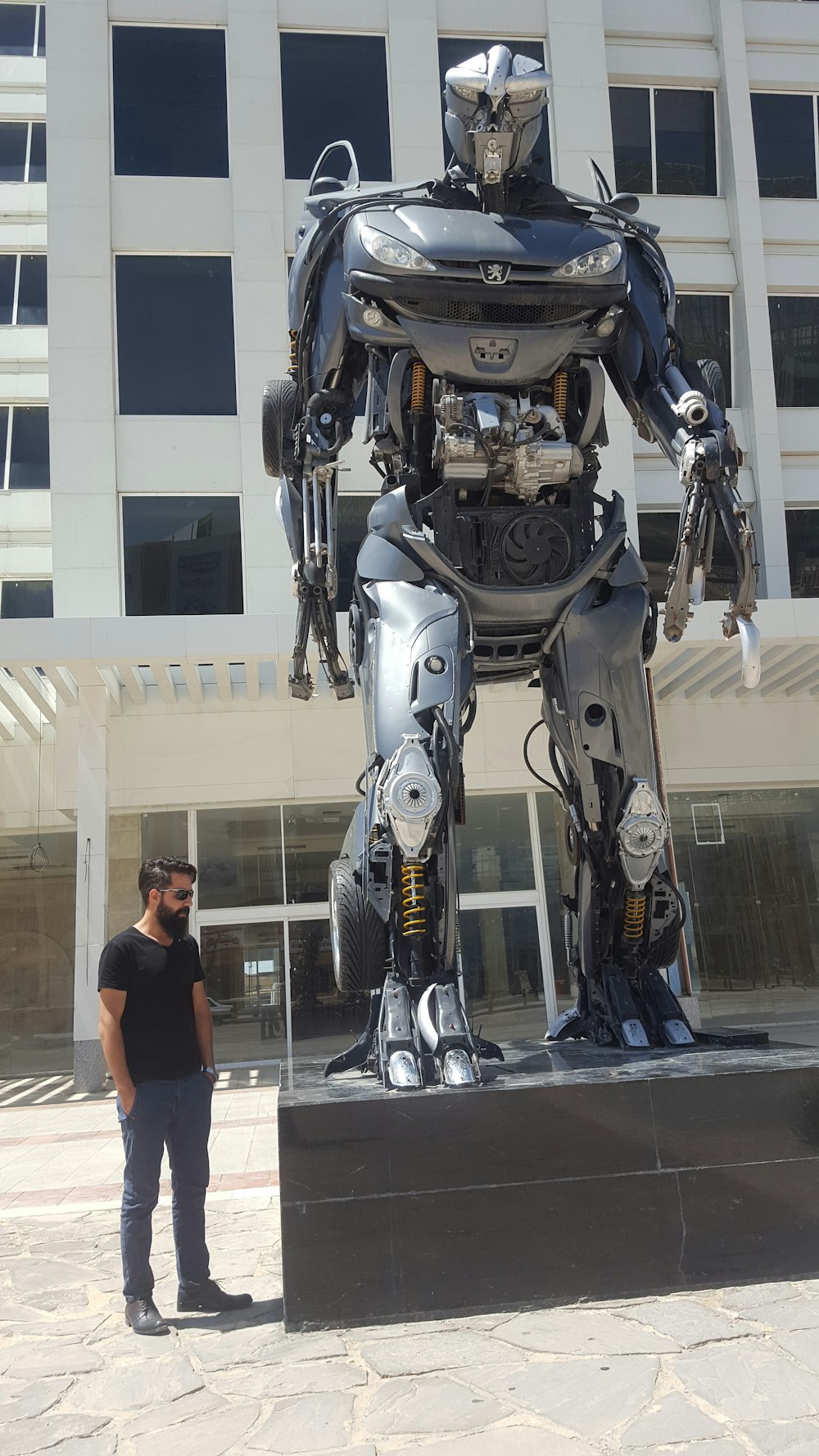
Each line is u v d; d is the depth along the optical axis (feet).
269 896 47.60
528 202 14.20
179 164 50.57
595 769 14.75
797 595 53.42
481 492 14.52
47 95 49.93
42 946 48.32
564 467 13.87
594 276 13.51
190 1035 12.96
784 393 54.85
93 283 48.65
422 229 13.38
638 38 56.24
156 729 47.55
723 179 56.18
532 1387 8.98
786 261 55.62
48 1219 18.86
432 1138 10.89
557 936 48.29
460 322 13.46
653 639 15.20
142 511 48.06
